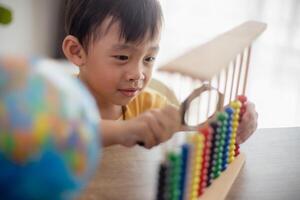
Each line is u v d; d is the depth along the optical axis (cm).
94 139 32
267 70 183
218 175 62
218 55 53
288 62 182
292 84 183
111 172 63
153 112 65
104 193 57
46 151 28
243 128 70
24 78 29
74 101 30
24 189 29
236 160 69
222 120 57
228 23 187
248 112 71
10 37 192
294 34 179
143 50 87
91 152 31
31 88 29
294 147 79
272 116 184
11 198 29
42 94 29
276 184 65
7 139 28
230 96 67
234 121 64
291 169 70
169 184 45
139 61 88
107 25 85
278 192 62
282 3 178
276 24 179
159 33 90
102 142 65
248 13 183
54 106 29
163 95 109
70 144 30
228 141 62
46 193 29
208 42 59
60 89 30
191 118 61
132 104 107
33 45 205
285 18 178
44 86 30
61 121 29
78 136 30
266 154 75
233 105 63
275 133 85
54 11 208
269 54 182
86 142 31
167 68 47
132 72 88
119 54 86
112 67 88
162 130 63
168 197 45
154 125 63
